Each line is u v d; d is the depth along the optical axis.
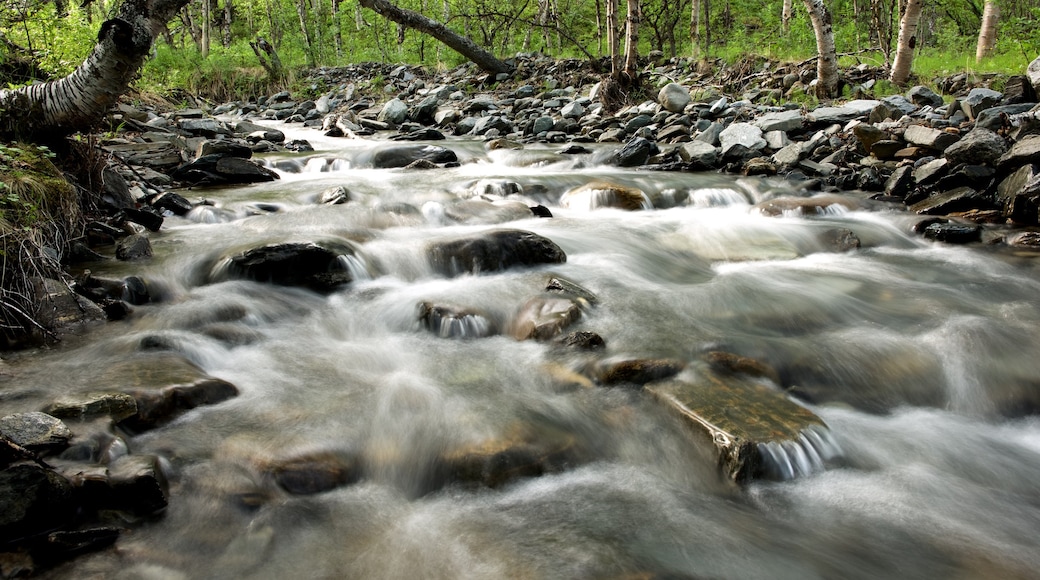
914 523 3.44
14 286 4.96
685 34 26.38
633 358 4.61
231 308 5.42
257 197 9.06
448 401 4.26
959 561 3.18
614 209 8.95
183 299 5.68
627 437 4.02
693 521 3.40
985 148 8.63
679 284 6.42
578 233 7.70
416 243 6.71
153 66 20.88
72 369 4.36
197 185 9.95
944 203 8.49
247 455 3.62
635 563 3.08
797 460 3.77
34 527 2.95
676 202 9.50
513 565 3.06
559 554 3.13
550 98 18.03
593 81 18.80
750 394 4.25
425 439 3.86
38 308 4.96
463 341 5.15
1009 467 3.95
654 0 24.64
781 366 4.81
